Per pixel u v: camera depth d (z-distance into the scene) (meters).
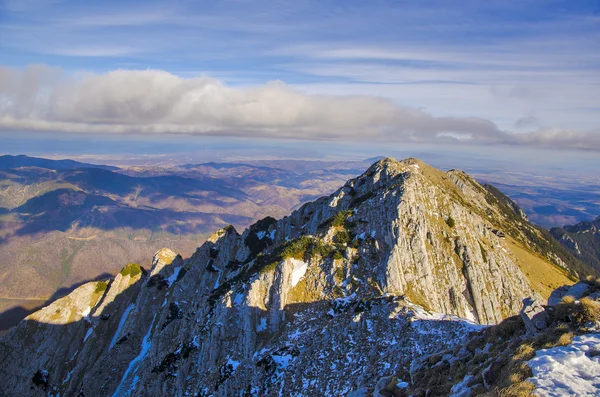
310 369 72.06
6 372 152.25
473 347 40.12
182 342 114.94
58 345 161.75
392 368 59.38
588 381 25.39
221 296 117.25
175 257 192.12
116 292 180.38
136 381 135.25
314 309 94.38
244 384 78.69
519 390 25.62
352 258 105.69
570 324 33.00
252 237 180.62
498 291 117.94
